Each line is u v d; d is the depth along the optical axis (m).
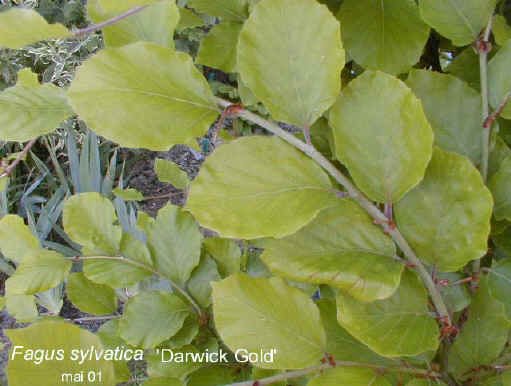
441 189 0.26
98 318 0.45
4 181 0.29
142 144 0.22
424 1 0.30
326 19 0.23
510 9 0.40
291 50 0.23
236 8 0.36
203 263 0.42
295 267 0.26
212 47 0.37
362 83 0.25
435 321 0.27
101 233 0.40
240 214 0.23
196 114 0.23
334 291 0.36
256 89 0.23
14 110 0.25
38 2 1.47
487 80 0.30
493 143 0.31
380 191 0.25
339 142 0.25
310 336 0.27
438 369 0.30
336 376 0.26
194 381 0.38
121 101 0.22
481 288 0.31
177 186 0.52
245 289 0.27
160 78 0.23
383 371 0.27
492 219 0.33
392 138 0.24
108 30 0.27
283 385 0.32
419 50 0.32
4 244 0.40
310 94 0.24
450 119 0.31
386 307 0.27
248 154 0.24
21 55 1.39
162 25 0.27
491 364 0.29
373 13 0.32
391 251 0.26
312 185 0.24
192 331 0.40
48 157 1.52
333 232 0.27
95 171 1.30
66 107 0.26
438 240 0.27
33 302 0.44
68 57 1.37
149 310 0.39
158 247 0.41
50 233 1.39
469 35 0.30
